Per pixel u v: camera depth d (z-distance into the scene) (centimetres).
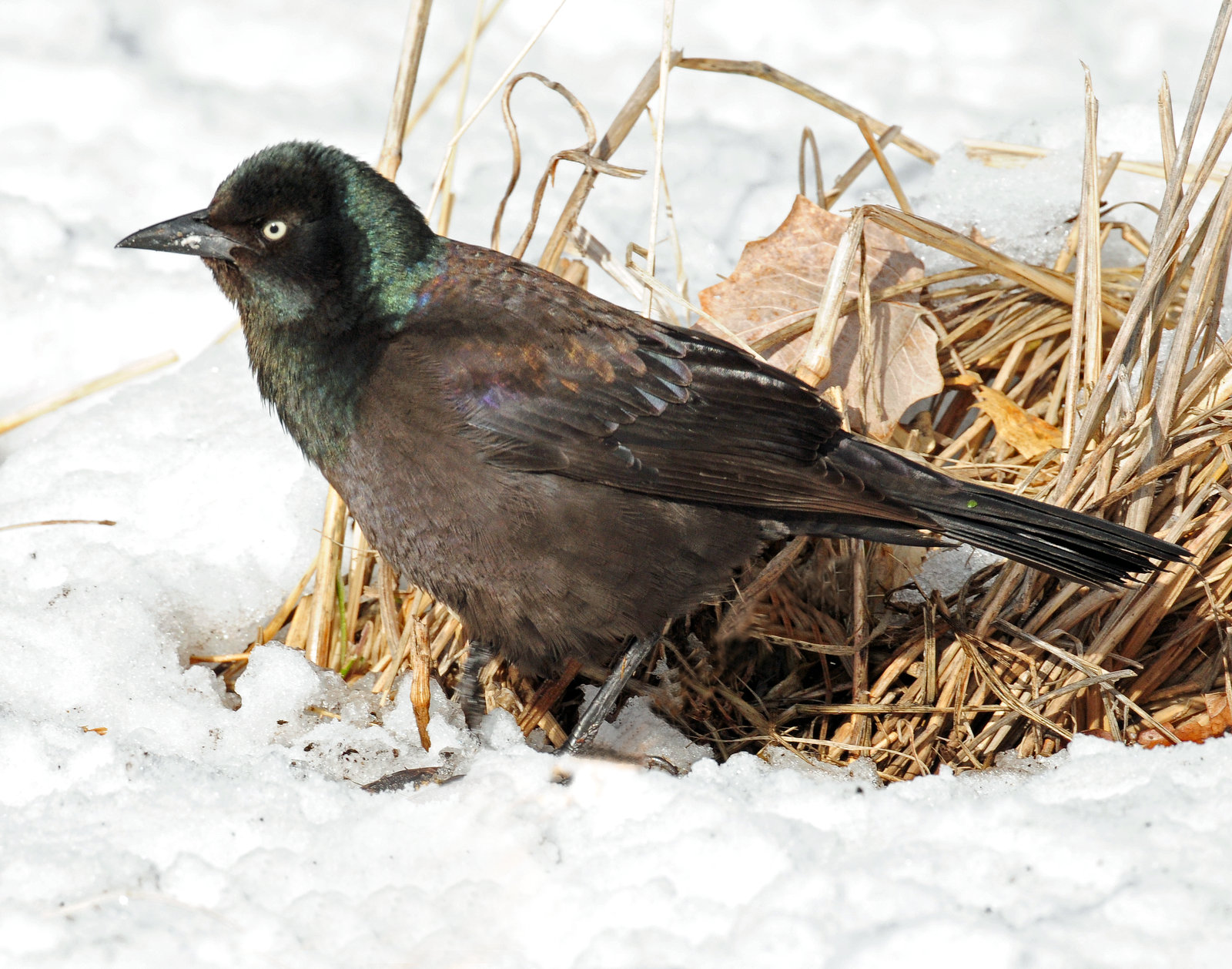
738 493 719
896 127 1057
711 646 822
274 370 745
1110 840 555
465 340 705
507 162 1291
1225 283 798
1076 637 760
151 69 1477
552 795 630
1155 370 803
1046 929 509
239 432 922
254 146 1355
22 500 891
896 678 787
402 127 898
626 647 767
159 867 583
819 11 1564
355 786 654
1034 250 1018
